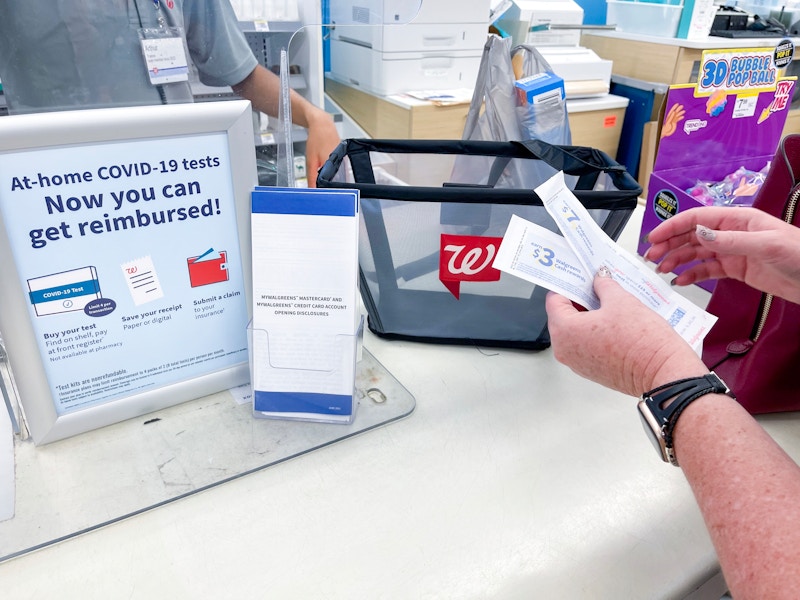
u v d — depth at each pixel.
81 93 1.12
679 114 1.09
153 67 1.13
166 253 0.64
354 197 0.63
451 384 0.78
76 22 1.07
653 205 1.13
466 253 0.76
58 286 0.59
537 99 1.07
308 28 1.35
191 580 0.50
